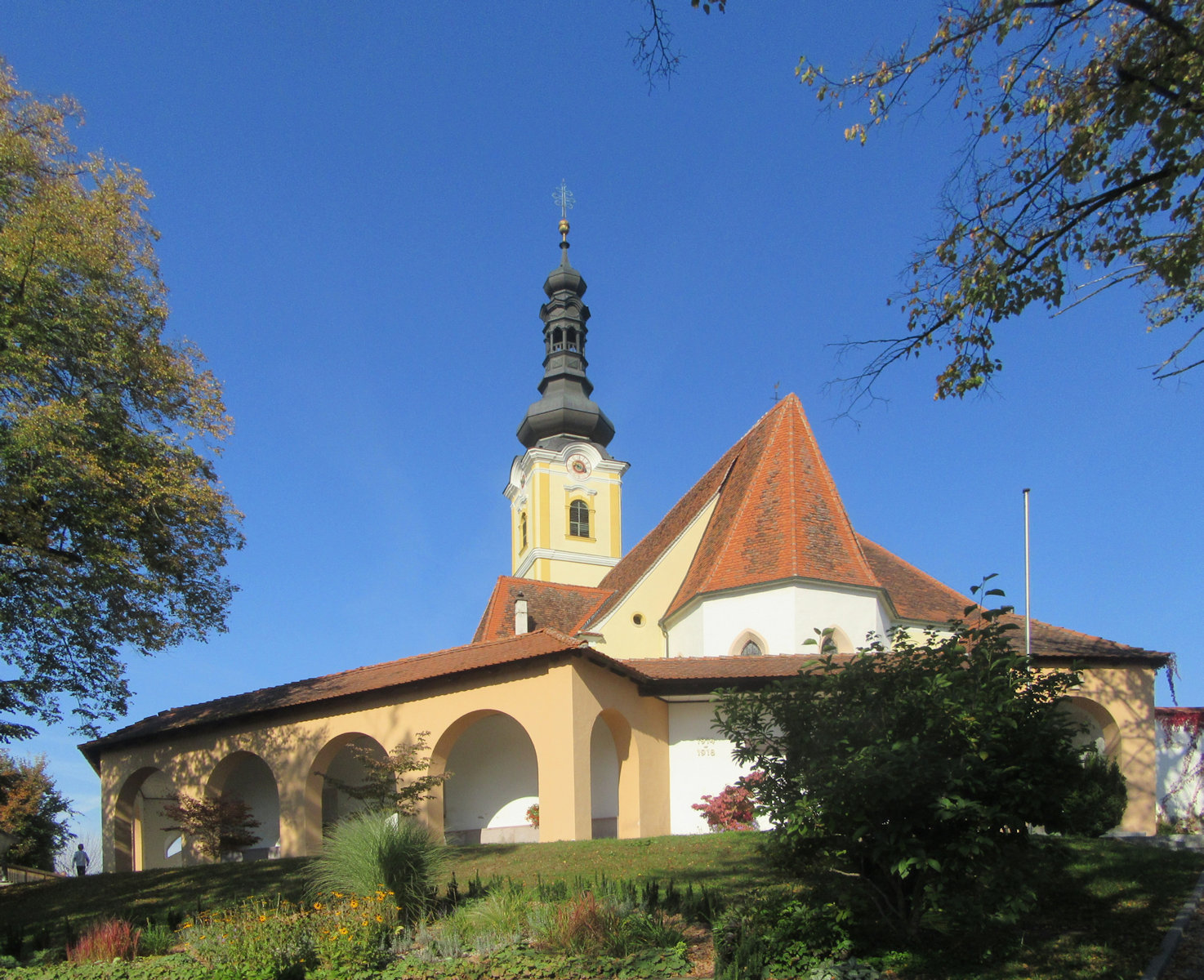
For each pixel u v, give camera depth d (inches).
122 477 908.6
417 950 531.2
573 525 2285.9
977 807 413.4
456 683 1007.0
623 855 768.3
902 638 498.0
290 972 505.7
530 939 529.7
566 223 2459.4
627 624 1374.3
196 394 1018.7
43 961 594.2
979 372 515.8
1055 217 481.1
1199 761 1103.6
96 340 911.0
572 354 2393.0
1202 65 419.8
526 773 1109.7
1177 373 502.3
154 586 954.7
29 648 967.0
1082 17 443.5
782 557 1180.5
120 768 1306.6
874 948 472.4
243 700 1210.6
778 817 473.1
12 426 839.7
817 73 482.0
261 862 906.1
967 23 452.1
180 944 613.0
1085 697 1061.1
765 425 1477.6
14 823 1814.7
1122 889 556.4
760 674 1018.7
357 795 938.7
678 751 1065.5
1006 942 474.9
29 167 916.0
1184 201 471.2
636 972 476.4
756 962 449.4
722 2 406.6
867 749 429.1
